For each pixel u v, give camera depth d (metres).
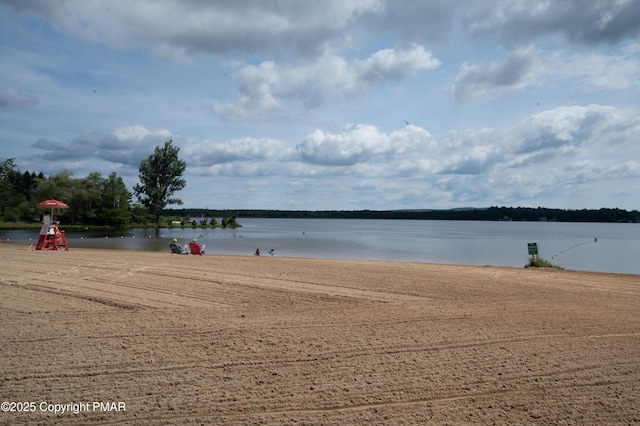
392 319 9.91
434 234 87.50
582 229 132.25
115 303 11.11
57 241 28.64
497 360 7.22
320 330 8.91
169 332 8.56
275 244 50.94
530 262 22.84
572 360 7.25
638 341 8.37
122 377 6.28
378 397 5.79
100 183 84.69
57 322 9.18
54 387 5.90
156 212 93.69
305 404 5.55
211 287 13.55
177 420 5.09
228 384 6.11
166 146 93.94
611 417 5.35
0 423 4.95
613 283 15.79
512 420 5.25
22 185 116.38
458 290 13.71
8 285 13.54
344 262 21.72
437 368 6.83
